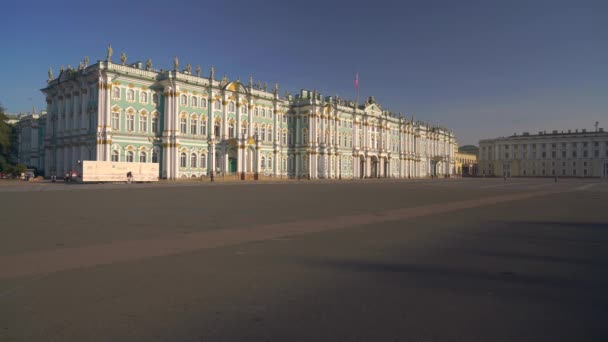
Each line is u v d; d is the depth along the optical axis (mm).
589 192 43875
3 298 7363
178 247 11789
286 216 19125
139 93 65375
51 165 73250
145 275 8836
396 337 5844
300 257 10617
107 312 6719
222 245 12117
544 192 43250
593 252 11508
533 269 9609
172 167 67625
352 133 105812
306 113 94188
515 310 6930
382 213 20859
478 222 17656
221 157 75750
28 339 5727
